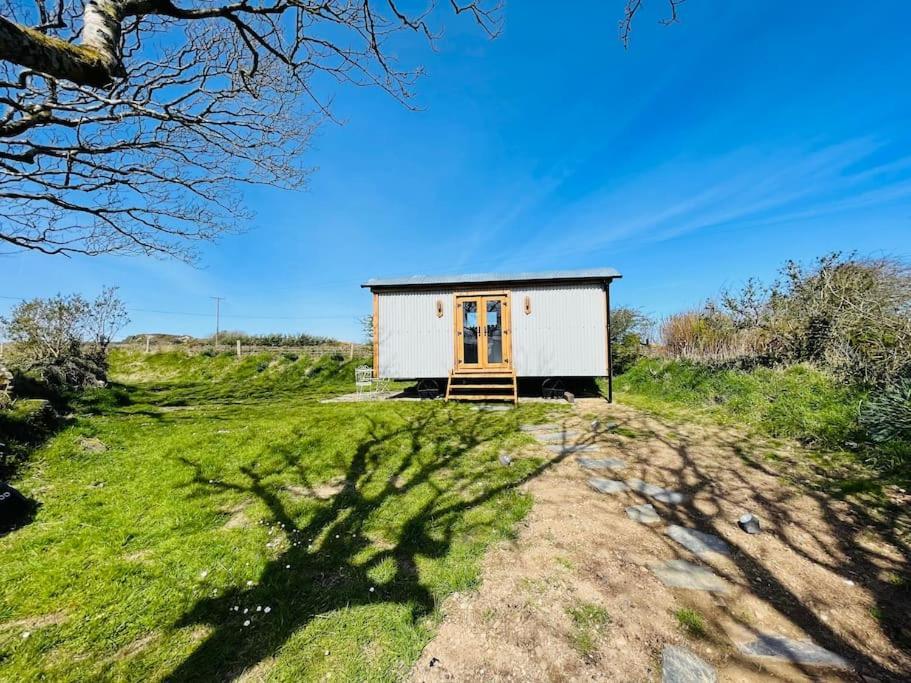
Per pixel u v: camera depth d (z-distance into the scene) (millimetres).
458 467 4922
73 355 11820
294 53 4027
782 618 2283
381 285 10688
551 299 10461
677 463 4855
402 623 2336
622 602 2428
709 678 1893
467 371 10414
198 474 4898
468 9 3646
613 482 4332
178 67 4535
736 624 2242
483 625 2287
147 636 2355
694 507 3703
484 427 6930
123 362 21203
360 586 2721
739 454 5090
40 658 2203
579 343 10242
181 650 2236
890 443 4477
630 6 3018
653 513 3594
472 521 3525
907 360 5586
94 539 3457
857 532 3141
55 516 3949
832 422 5367
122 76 2113
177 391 14242
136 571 2992
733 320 10461
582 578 2664
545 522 3459
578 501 3865
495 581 2672
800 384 6832
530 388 12234
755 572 2713
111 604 2637
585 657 2037
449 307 10719
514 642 2152
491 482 4391
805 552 2928
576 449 5551
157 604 2621
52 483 4805
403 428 6820
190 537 3467
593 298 10305
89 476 4992
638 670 1950
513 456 5277
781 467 4562
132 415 8555
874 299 6961
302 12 3809
